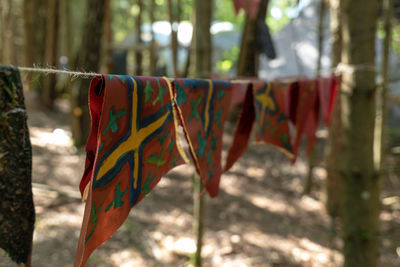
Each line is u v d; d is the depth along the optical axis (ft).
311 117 5.16
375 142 6.92
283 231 10.19
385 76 6.76
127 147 2.43
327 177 11.36
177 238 9.30
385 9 6.57
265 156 15.47
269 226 10.43
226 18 34.96
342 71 5.48
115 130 2.29
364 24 5.30
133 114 2.42
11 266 6.44
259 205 11.67
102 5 14.37
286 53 19.94
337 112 10.74
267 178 13.62
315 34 19.13
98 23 14.49
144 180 2.65
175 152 3.00
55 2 18.17
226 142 15.23
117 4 33.96
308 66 19.08
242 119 4.08
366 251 5.92
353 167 5.79
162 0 25.41
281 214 11.23
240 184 12.98
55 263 7.50
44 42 18.48
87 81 14.42
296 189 12.96
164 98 2.69
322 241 9.80
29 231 2.27
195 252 8.13
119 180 2.40
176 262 8.30
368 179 5.77
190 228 9.83
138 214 10.28
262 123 4.04
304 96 4.62
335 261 8.88
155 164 2.75
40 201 9.96
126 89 2.32
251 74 16.19
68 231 8.77
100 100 2.39
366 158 5.72
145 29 26.63
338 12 10.31
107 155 2.27
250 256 8.83
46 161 12.62
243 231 10.00
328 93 4.85
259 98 3.96
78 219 9.39
